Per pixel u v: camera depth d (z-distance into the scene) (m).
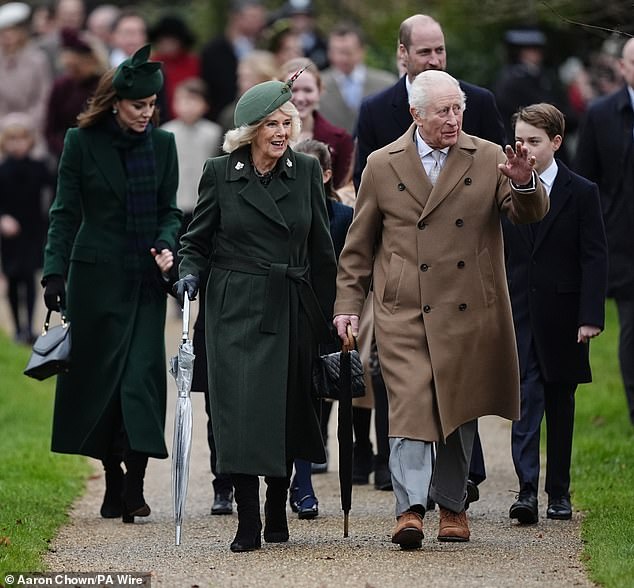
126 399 31.95
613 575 25.33
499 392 28.58
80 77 53.81
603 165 40.03
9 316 62.56
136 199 32.56
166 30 67.00
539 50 58.06
